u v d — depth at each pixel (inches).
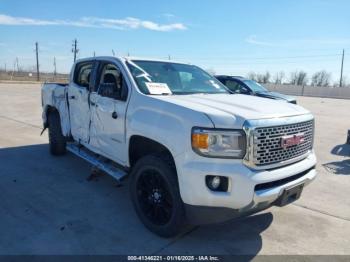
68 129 223.5
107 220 153.7
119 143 159.9
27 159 251.1
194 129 117.4
